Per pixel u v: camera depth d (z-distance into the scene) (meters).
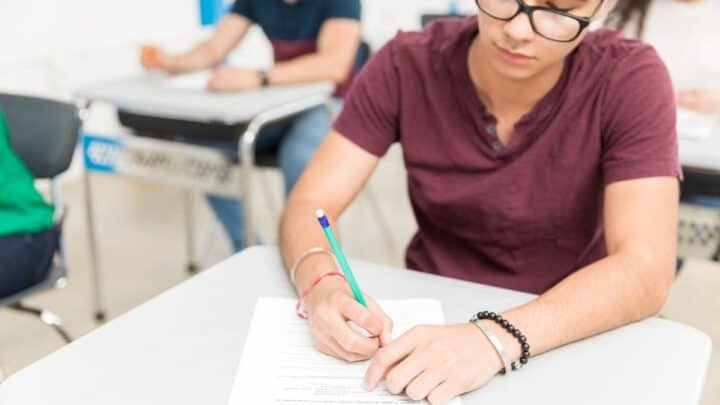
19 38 3.05
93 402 0.67
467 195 1.10
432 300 0.86
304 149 2.10
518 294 0.89
